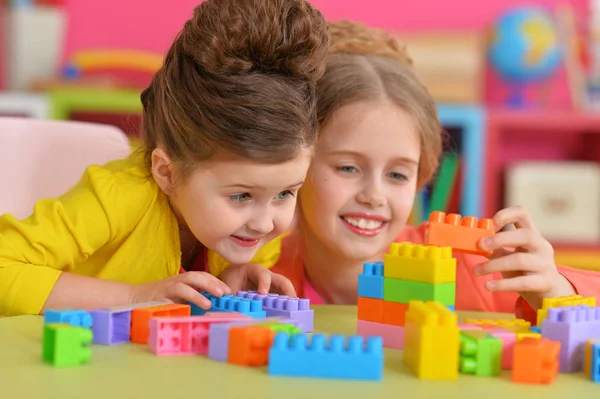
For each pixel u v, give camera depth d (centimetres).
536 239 146
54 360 94
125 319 110
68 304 136
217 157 138
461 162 361
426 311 96
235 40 137
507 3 419
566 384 94
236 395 83
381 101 174
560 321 102
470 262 198
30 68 371
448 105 371
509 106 401
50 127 192
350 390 87
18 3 377
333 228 177
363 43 189
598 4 417
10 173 184
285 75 141
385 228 180
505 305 198
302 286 198
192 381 88
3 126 185
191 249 176
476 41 377
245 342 96
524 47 393
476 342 96
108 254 165
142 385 86
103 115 400
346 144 172
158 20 408
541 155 427
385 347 116
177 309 114
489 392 89
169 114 146
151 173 162
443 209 344
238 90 136
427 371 93
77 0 404
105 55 379
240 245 150
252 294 134
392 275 116
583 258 369
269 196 142
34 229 148
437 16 417
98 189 157
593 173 389
